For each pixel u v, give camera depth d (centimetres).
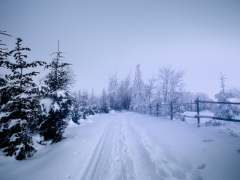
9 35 434
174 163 368
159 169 339
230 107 803
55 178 315
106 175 333
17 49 465
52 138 614
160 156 414
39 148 531
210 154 377
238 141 450
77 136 692
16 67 466
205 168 316
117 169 363
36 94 514
